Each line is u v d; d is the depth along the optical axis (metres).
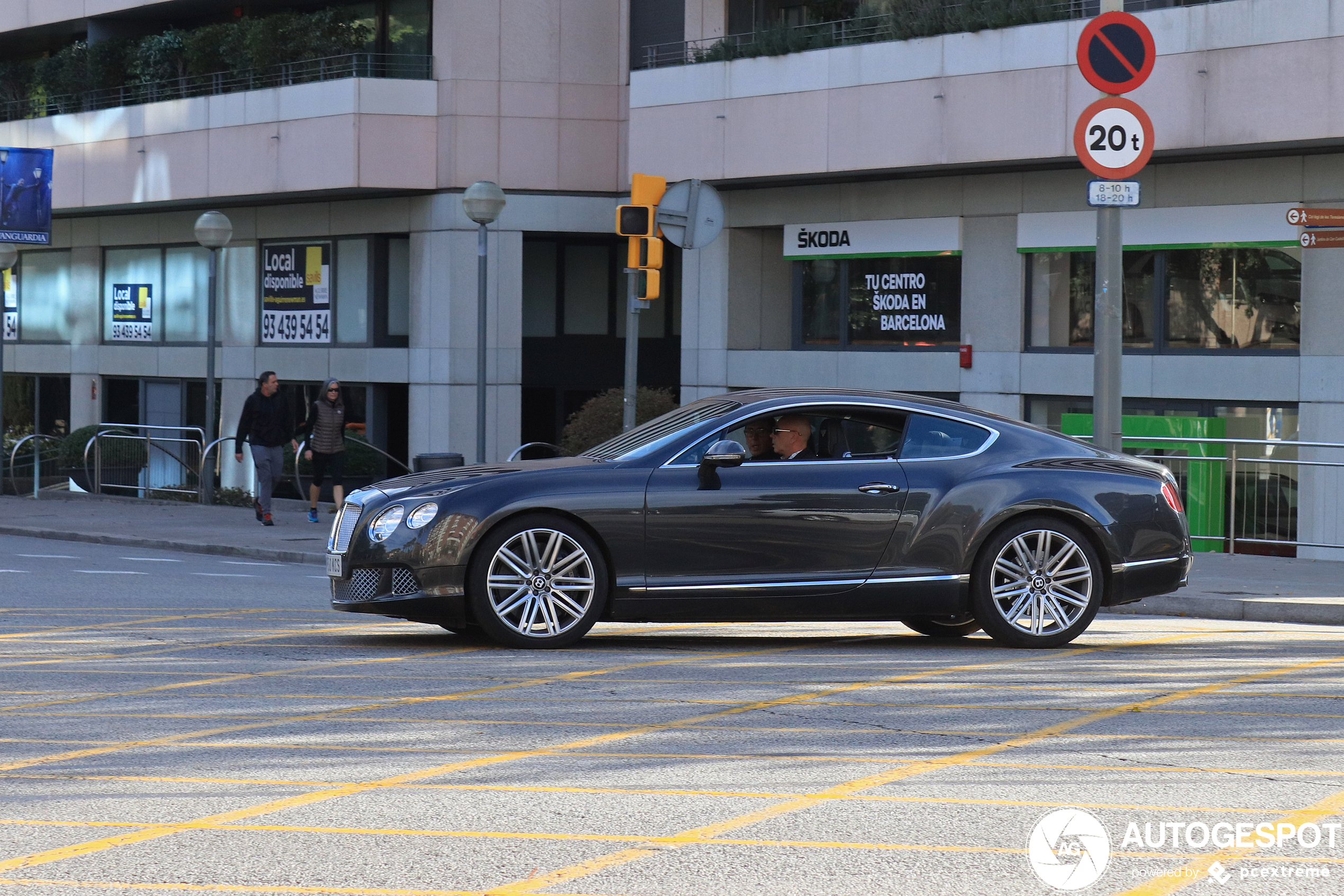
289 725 10.02
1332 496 22.64
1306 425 24.86
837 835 7.43
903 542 13.34
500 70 34.47
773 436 13.49
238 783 8.45
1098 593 13.71
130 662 12.62
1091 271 27.27
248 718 10.26
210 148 36.72
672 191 20.69
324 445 27.98
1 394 35.78
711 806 7.98
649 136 31.30
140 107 38.31
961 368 28.59
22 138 41.25
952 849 7.19
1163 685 11.66
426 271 34.88
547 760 9.04
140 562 22.47
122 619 15.55
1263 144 24.12
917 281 29.38
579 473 13.20
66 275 44.25
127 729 9.89
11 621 15.41
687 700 10.95
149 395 42.12
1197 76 24.58
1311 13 23.44
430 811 7.88
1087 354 27.12
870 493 13.30
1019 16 26.34
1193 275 26.25
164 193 37.84
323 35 35.81
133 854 7.10
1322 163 24.56
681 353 35.16
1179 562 13.84
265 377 27.31
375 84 33.88
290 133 34.97
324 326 37.44
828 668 12.39
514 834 7.45
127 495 34.69
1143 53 18.38
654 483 13.17
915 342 29.44
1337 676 12.16
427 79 34.78
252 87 36.66
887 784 8.45
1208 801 8.11
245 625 15.09
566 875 6.77
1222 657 13.25
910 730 9.89
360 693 11.18
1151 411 26.81
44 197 36.75
